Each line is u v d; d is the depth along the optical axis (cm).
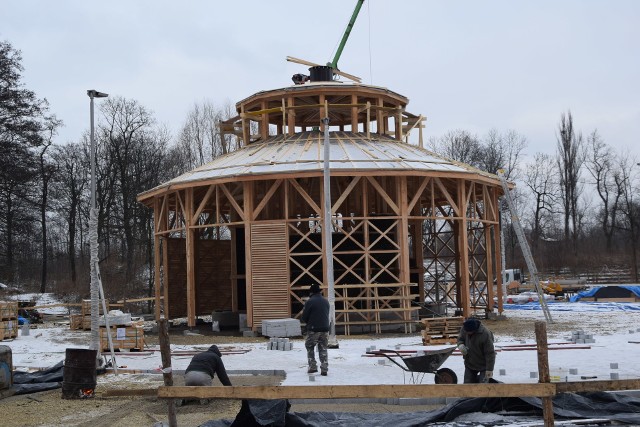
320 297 1633
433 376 1580
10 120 5462
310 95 3266
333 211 2775
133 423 1188
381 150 3047
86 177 6838
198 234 3591
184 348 2316
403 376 1570
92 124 1877
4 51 5506
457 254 3484
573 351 2022
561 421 1074
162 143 6594
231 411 1273
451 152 7925
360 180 3256
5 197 6006
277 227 2808
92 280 1788
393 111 3409
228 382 1298
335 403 1330
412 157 3055
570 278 7175
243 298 3338
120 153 6206
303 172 2766
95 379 1432
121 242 7056
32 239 7338
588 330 2709
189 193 3034
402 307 2778
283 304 2770
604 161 8100
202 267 3609
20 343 2661
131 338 2234
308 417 1120
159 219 3334
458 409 1134
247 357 2020
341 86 3225
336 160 2873
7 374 1454
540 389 903
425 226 6950
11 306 2870
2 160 5409
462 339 1260
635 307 4041
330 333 2203
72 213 6562
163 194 3206
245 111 3475
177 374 1731
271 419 1037
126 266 6238
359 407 1291
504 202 7675
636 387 905
